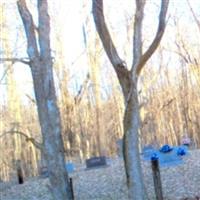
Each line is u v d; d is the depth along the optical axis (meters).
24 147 27.95
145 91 27.97
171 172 15.31
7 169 28.75
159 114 33.91
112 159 22.14
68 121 26.89
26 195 16.05
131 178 8.02
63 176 9.66
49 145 9.63
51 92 9.77
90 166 18.92
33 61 9.76
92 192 14.72
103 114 32.16
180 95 37.75
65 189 9.64
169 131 37.41
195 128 35.53
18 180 19.14
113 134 34.34
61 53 26.92
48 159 9.66
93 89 27.67
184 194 12.99
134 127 8.01
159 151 18.00
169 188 13.68
